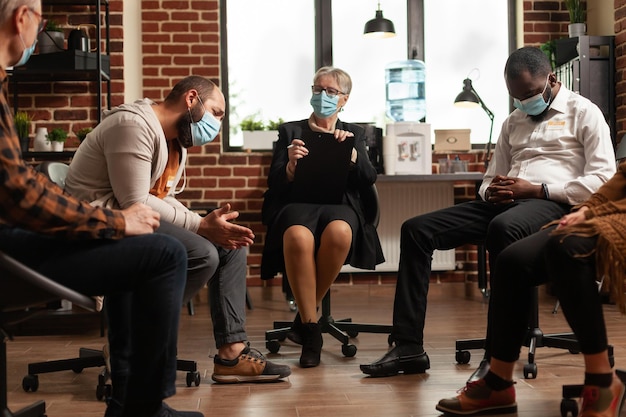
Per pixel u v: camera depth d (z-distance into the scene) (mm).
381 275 5844
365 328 3855
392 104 5828
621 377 2525
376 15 5617
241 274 3084
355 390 2918
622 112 5289
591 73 5371
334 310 5172
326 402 2748
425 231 3166
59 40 5113
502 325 2408
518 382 2984
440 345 3832
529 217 2975
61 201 1769
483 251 5512
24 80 5426
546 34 5898
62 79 5410
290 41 5992
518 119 3428
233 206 5730
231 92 5965
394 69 5805
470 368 3275
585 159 3217
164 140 2670
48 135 5121
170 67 5680
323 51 5980
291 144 3697
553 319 4691
